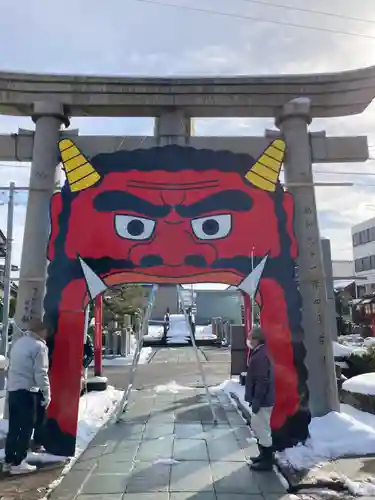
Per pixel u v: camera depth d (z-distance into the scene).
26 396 5.23
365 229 47.56
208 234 6.41
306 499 4.37
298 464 5.27
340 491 4.56
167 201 6.45
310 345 6.77
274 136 7.23
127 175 6.48
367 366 9.32
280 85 7.19
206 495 4.46
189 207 6.44
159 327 33.53
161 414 8.23
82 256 6.27
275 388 6.03
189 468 5.27
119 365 16.73
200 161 6.55
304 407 6.00
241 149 7.16
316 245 7.02
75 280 6.21
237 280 6.68
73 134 7.14
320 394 6.62
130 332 21.53
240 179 6.54
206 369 15.32
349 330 34.12
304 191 7.13
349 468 5.13
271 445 5.23
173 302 37.28
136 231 6.39
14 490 4.57
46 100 7.12
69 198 6.39
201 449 6.02
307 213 7.07
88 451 5.94
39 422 5.65
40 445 5.77
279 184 6.56
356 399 8.04
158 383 12.17
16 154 7.20
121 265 6.30
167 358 19.16
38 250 6.83
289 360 6.13
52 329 6.06
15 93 7.15
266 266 6.35
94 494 4.48
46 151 7.05
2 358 9.22
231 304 33.09
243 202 6.48
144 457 5.68
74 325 6.10
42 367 5.30
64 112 7.28
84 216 6.37
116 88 7.16
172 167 6.53
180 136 7.16
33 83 7.10
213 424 7.45
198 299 33.34
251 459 5.36
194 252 6.36
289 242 6.42
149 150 6.55
